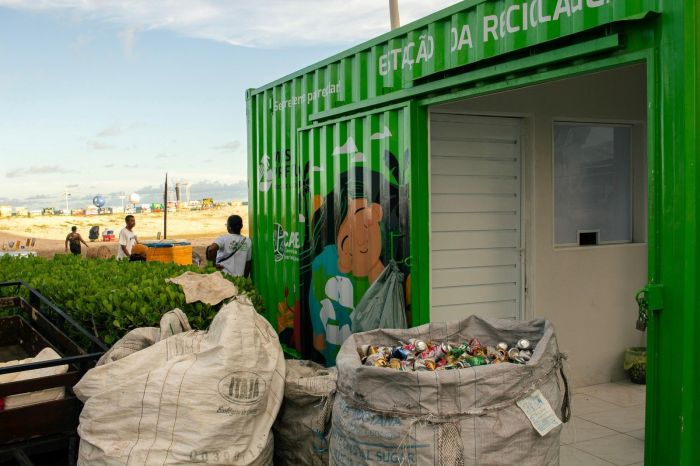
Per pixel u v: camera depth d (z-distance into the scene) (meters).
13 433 3.47
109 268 6.68
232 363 3.45
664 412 3.38
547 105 5.92
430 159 5.62
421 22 5.05
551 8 3.96
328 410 3.75
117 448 3.28
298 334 6.89
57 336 4.50
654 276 3.41
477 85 4.64
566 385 3.25
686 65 3.26
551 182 6.00
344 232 6.14
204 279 5.21
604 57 3.72
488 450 2.80
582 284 6.15
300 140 6.82
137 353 3.62
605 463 4.54
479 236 5.90
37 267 7.16
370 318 5.47
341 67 6.15
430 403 2.82
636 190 6.43
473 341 3.47
